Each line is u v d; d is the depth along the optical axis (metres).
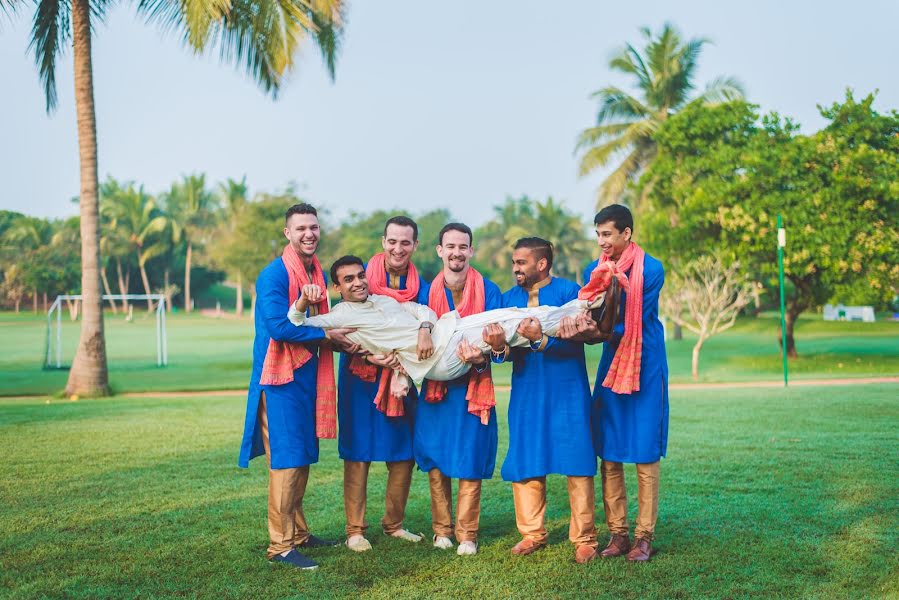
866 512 5.34
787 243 19.94
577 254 56.59
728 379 17.58
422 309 4.71
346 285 4.62
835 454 7.37
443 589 4.02
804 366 20.89
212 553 4.66
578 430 4.58
